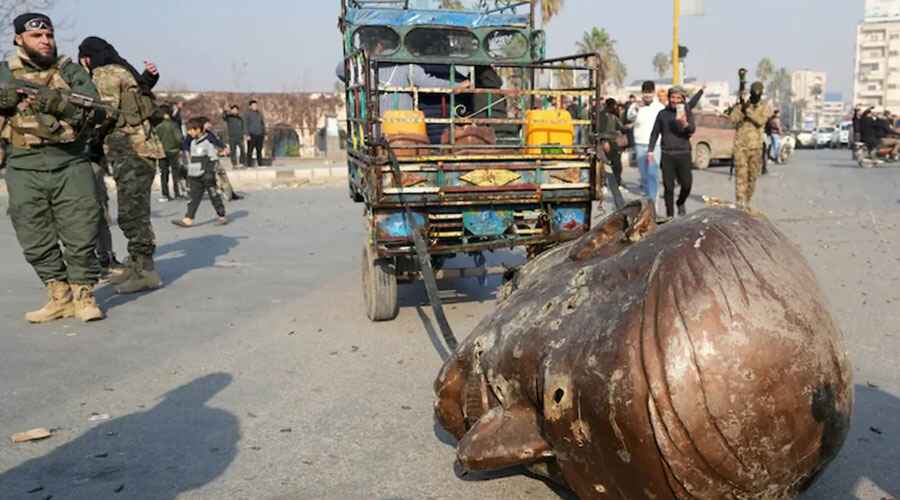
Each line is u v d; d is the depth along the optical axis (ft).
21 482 13.16
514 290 13.65
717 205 11.52
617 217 12.18
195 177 45.68
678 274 9.27
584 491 10.03
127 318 24.45
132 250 28.27
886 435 14.14
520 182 21.74
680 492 8.95
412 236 21.27
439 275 22.72
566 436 9.71
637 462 8.99
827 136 169.99
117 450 14.44
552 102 29.12
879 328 21.08
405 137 21.03
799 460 9.20
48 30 22.67
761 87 41.39
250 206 57.41
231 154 92.99
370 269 22.93
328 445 14.52
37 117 22.20
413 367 19.11
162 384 18.16
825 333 9.48
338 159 119.03
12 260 35.22
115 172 27.63
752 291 9.16
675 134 36.22
